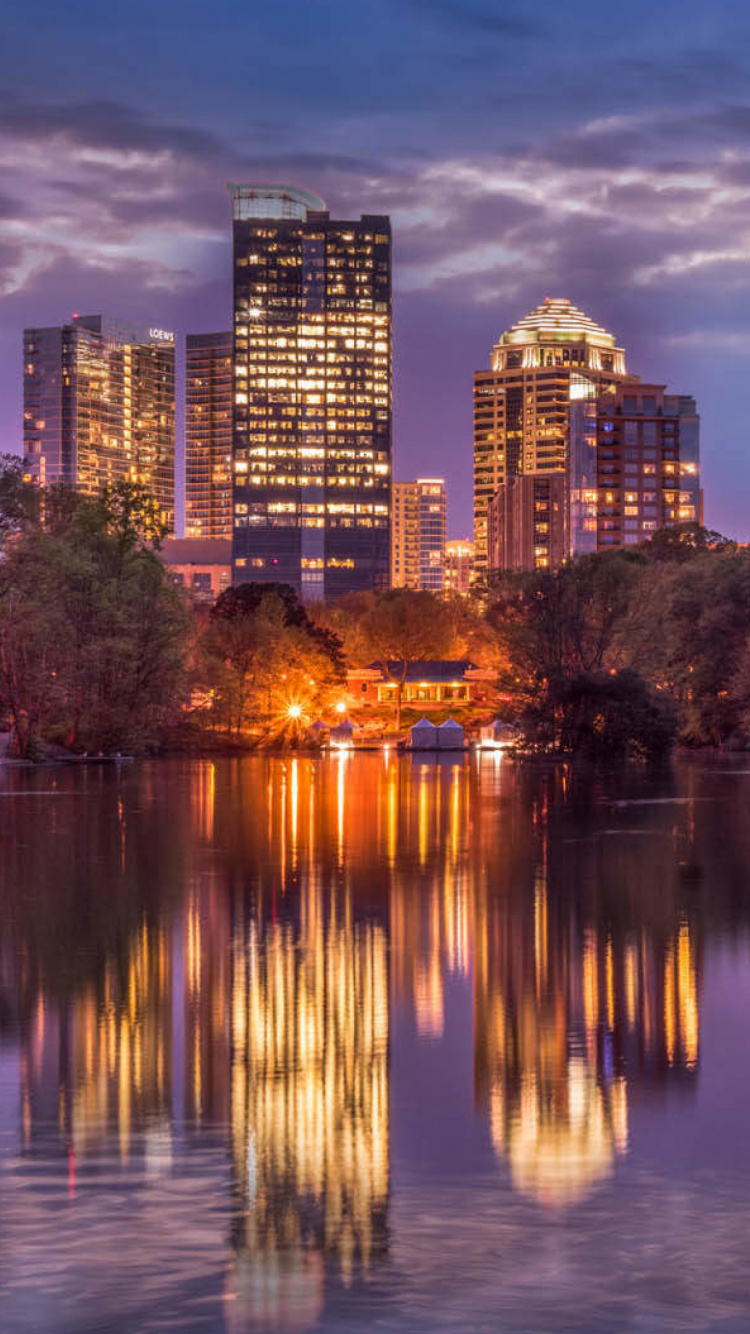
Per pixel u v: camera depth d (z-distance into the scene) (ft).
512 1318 41.06
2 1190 51.08
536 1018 79.41
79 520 447.42
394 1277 43.80
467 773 362.94
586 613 434.30
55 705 398.42
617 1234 47.09
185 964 95.14
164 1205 49.73
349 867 151.23
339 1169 53.47
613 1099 63.00
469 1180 52.47
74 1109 61.41
